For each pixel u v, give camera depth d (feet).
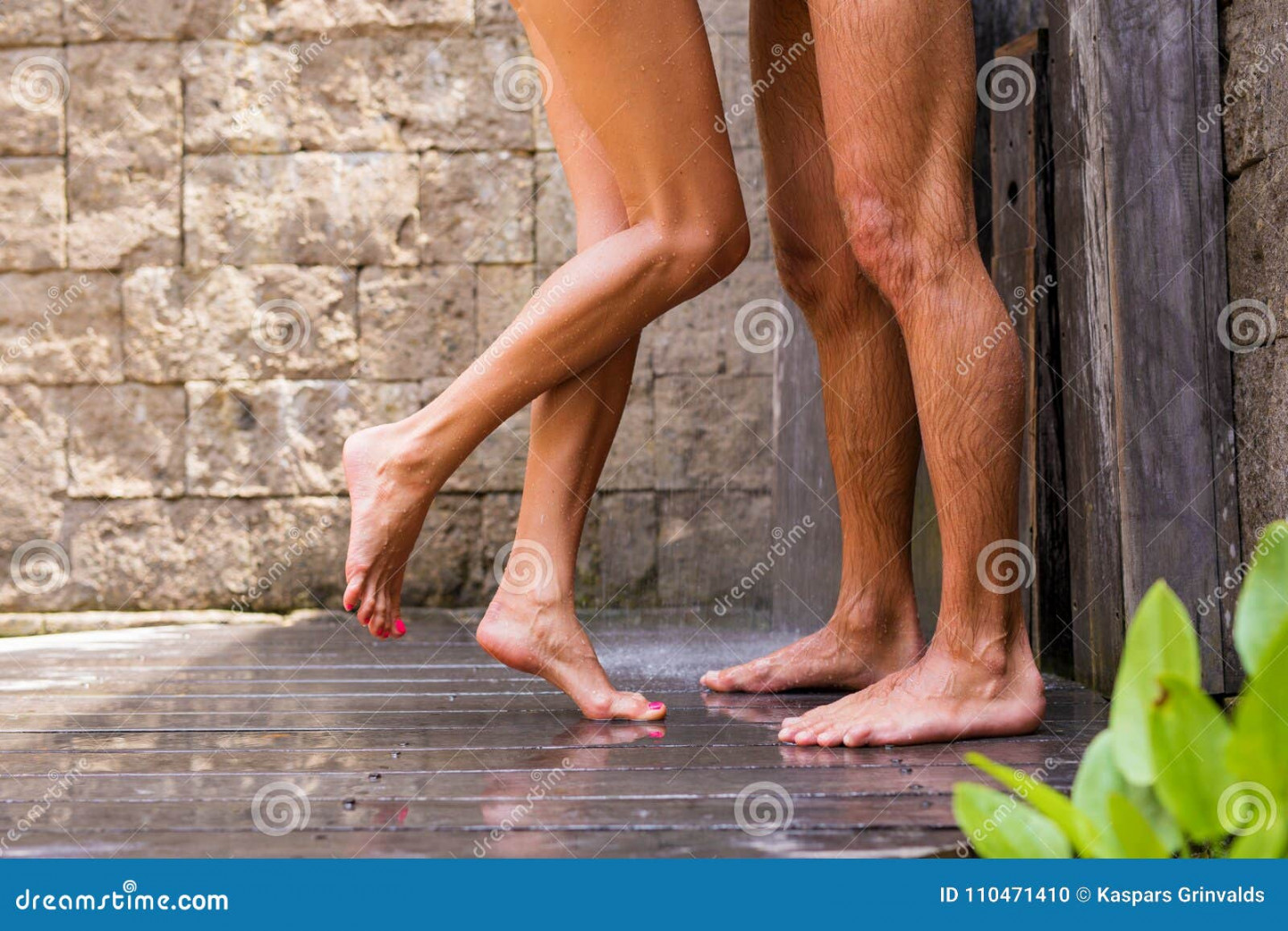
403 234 11.94
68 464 11.82
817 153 5.80
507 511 11.80
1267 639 2.29
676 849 3.31
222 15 11.90
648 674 7.19
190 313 11.87
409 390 11.93
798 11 5.82
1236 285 5.77
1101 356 6.03
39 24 11.88
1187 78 5.83
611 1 4.82
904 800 3.83
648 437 11.73
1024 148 7.48
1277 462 5.39
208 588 11.80
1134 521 5.74
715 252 5.14
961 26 4.83
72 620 11.61
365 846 3.37
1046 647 7.29
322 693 6.55
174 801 3.95
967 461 4.74
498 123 11.94
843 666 6.07
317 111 11.93
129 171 11.91
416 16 11.92
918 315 4.79
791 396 10.42
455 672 7.54
